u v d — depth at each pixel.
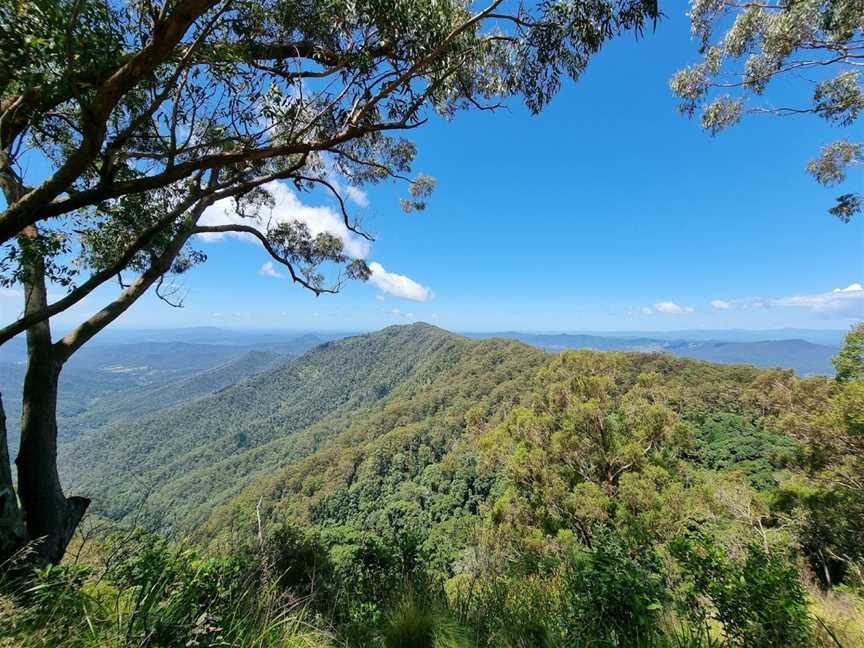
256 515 3.48
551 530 10.85
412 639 2.35
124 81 2.30
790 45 6.40
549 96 3.70
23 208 2.61
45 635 1.70
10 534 3.36
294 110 3.45
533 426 13.55
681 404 22.59
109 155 2.85
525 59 3.54
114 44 2.34
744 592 2.15
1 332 3.37
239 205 7.24
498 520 12.31
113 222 4.92
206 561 2.60
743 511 9.33
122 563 2.21
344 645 2.28
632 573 2.50
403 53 3.29
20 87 2.89
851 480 9.03
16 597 1.88
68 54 2.15
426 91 3.58
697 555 2.43
